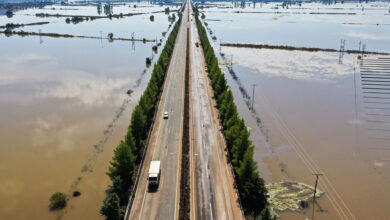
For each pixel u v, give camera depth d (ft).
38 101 482.28
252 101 500.74
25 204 254.68
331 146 361.51
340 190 283.59
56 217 242.58
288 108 473.67
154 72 514.27
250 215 241.96
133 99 499.10
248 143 287.07
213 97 497.05
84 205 255.09
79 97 504.02
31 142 355.56
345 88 553.64
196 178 284.00
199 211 243.81
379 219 248.52
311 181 296.51
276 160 331.98
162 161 309.22
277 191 280.10
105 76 620.49
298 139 378.53
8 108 452.35
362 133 390.42
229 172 294.87
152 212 240.53
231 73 653.71
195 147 338.34
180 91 518.37
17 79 586.86
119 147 267.18
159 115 421.18
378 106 441.27
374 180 298.97
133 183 272.10
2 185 277.44
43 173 296.71
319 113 454.40
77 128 394.32
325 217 249.34
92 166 310.04
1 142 354.33
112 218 226.99
